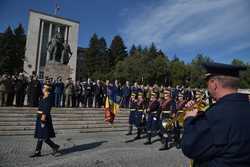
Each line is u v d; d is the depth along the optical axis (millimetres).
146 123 13188
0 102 16500
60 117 15664
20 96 16797
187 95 18969
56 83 18500
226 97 2221
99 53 90625
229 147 2016
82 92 19828
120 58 93000
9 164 7902
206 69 2414
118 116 17609
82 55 98750
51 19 54625
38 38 54031
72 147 10750
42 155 9203
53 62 23312
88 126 15633
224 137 2021
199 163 2209
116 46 94312
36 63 53531
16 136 12836
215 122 2084
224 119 2074
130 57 66188
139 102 13578
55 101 18438
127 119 17844
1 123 13375
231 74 2289
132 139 13227
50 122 9023
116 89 19844
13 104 17688
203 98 2889
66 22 55250
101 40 92250
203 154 2076
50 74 22828
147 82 62125
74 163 8242
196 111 2330
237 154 2008
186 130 2189
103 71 86875
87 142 12008
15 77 17016
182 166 8383
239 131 2035
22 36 71500
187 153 2117
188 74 68125
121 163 8430
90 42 91250
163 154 10117
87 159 8805
